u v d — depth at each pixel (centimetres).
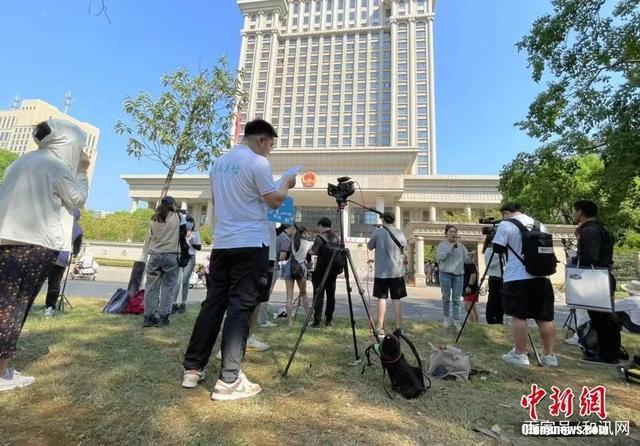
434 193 4997
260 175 256
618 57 708
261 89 8675
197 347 254
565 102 781
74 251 542
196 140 705
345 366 315
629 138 637
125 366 281
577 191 860
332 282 544
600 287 371
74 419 195
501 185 966
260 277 257
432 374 308
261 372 291
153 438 178
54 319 470
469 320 642
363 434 193
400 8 8556
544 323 364
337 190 355
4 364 231
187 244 537
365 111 8350
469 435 200
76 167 273
